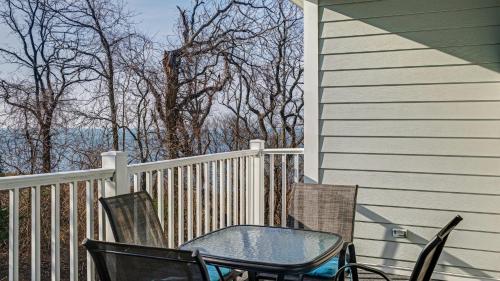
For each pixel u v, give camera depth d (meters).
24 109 9.23
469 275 3.91
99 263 1.79
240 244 2.57
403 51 4.09
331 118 4.36
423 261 1.88
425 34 4.02
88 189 2.83
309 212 3.52
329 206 3.49
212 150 10.12
